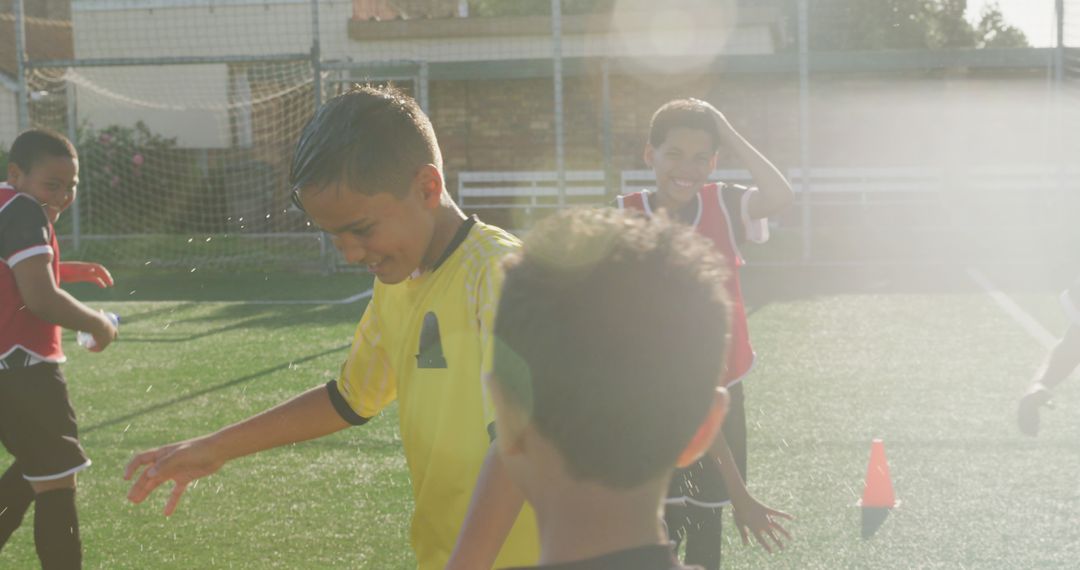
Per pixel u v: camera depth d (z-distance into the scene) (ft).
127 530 15.93
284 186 63.87
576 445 3.55
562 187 50.08
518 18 65.87
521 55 66.69
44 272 12.35
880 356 28.63
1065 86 54.80
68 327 12.58
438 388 6.89
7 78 65.87
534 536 6.67
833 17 95.55
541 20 65.98
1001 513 15.84
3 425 12.71
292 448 20.31
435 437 6.90
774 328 33.37
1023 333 31.65
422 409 7.02
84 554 14.92
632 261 3.65
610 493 3.65
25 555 14.96
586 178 66.44
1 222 12.43
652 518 3.74
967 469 18.17
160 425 22.63
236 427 7.95
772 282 44.86
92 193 62.23
